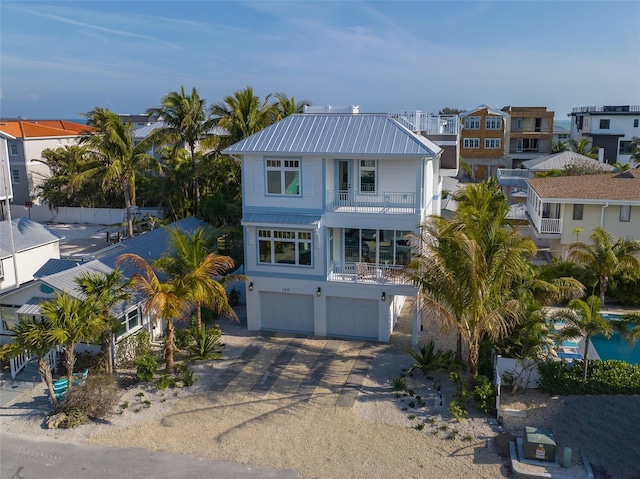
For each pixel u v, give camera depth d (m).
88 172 42.78
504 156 77.38
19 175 57.75
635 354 24.73
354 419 20.27
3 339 25.69
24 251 30.05
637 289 30.19
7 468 17.59
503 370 21.62
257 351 26.23
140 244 31.67
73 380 21.92
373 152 25.09
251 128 41.25
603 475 16.83
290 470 17.39
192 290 23.30
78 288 23.72
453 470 17.25
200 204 39.78
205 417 20.58
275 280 27.89
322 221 26.53
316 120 27.84
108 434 19.52
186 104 43.56
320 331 27.97
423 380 23.06
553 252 35.75
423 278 22.16
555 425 19.39
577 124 85.06
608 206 32.25
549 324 22.53
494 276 21.08
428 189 28.53
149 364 23.08
